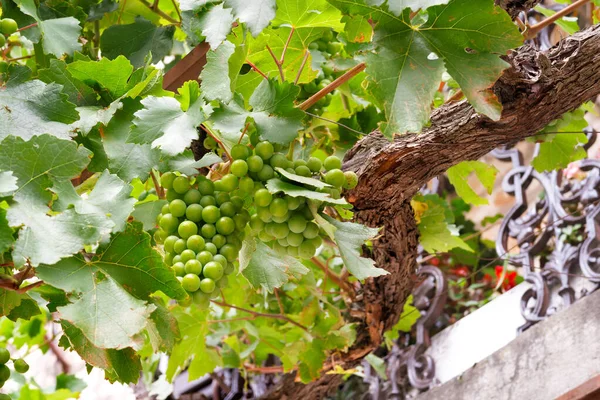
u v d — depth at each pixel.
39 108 0.99
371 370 2.05
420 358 1.93
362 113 1.37
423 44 0.97
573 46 1.06
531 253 1.87
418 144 1.13
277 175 0.99
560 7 1.88
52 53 1.13
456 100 1.18
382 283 1.42
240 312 1.65
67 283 0.91
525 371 1.62
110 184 0.96
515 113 1.08
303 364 1.53
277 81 1.01
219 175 1.04
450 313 2.28
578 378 1.51
